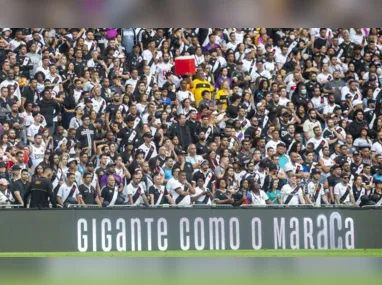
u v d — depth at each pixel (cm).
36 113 5378
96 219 4828
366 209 5141
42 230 4781
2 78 5491
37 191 4816
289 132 5728
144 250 4866
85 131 5362
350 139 5844
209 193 5144
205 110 5678
